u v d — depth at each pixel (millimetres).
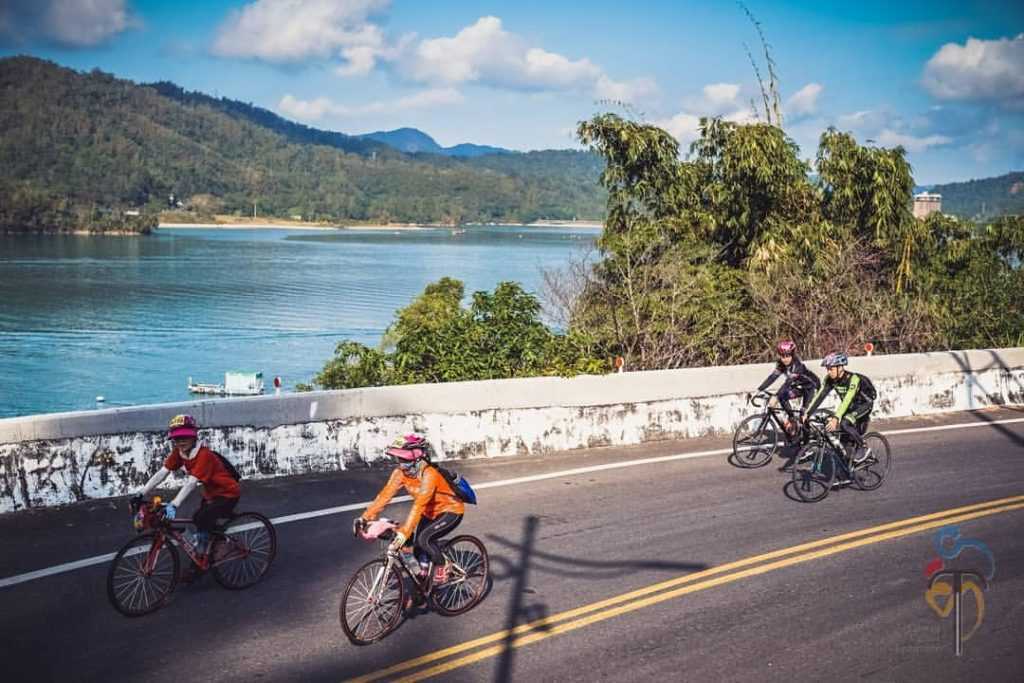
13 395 66438
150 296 129250
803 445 10602
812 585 7508
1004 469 11391
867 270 19453
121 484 8984
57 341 91562
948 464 11641
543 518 9070
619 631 6578
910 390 14953
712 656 6199
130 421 9070
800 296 17500
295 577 7363
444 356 13883
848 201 19750
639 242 16719
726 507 9586
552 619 6770
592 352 15703
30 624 6332
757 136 18484
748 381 13297
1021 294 19562
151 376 75000
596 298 16562
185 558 7684
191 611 6688
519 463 11070
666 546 8359
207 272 168750
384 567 6473
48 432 8609
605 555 8102
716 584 7480
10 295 127125
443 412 10969
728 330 16719
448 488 6809
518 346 13859
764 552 8242
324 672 5836
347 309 117000
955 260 20453
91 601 6715
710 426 12930
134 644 6113
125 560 6582
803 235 18375
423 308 29172
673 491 10125
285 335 96250
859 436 10352
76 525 8164
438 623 6684
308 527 8469
